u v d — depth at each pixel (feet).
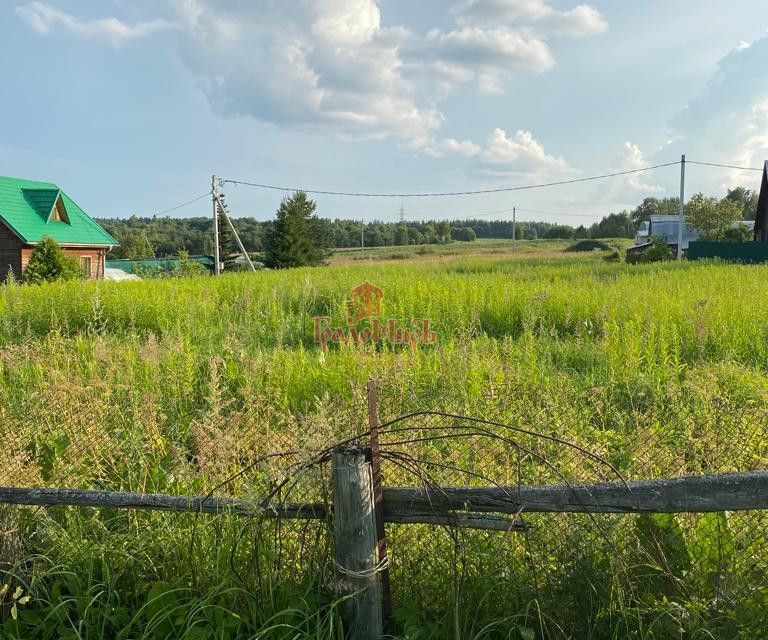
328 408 14.90
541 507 8.68
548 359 25.59
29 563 11.00
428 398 16.63
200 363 24.03
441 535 9.96
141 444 14.19
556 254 207.00
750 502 7.95
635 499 8.37
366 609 8.83
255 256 249.14
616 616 9.20
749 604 8.81
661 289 43.32
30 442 14.84
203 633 9.29
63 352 26.13
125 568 10.89
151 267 114.62
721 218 201.46
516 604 9.48
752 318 30.53
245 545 10.17
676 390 16.33
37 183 116.16
